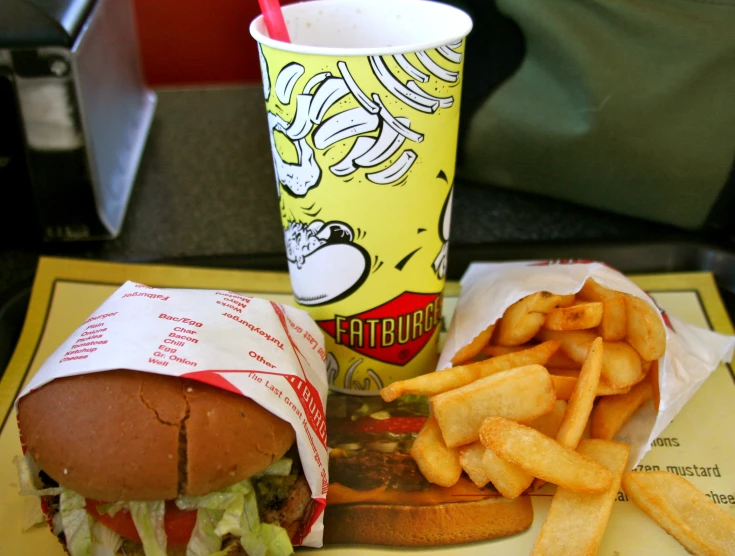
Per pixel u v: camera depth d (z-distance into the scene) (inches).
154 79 81.7
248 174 57.5
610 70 41.3
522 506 30.4
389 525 29.4
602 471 27.7
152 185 55.8
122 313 28.2
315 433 28.3
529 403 30.0
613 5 39.5
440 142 29.7
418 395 34.9
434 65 27.6
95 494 24.3
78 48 42.4
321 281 32.7
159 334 26.8
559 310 32.9
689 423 34.2
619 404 32.9
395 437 33.8
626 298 32.9
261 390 26.0
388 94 27.4
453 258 44.9
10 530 28.8
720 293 42.3
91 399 25.1
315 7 32.2
